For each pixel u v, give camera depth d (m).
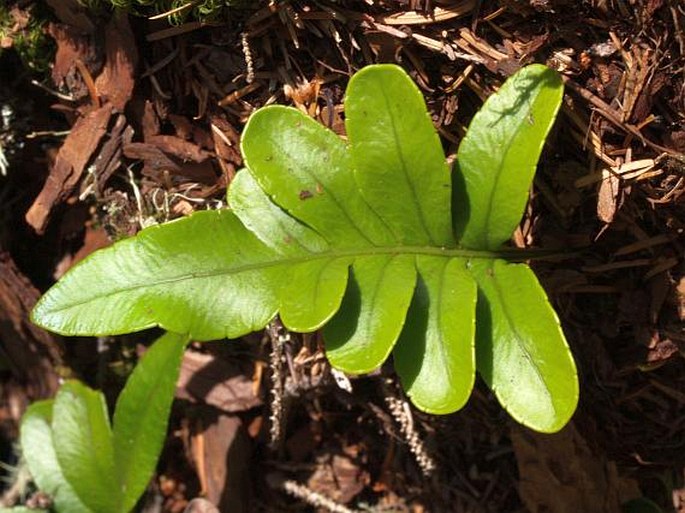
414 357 0.17
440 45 0.18
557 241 0.19
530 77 0.16
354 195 0.17
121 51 0.19
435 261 0.17
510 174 0.17
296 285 0.17
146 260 0.17
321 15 0.18
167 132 0.20
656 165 0.17
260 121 0.17
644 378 0.19
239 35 0.18
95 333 0.17
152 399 0.19
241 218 0.17
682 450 0.20
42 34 0.20
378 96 0.16
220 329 0.17
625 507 0.20
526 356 0.16
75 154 0.20
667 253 0.18
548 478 0.20
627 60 0.17
